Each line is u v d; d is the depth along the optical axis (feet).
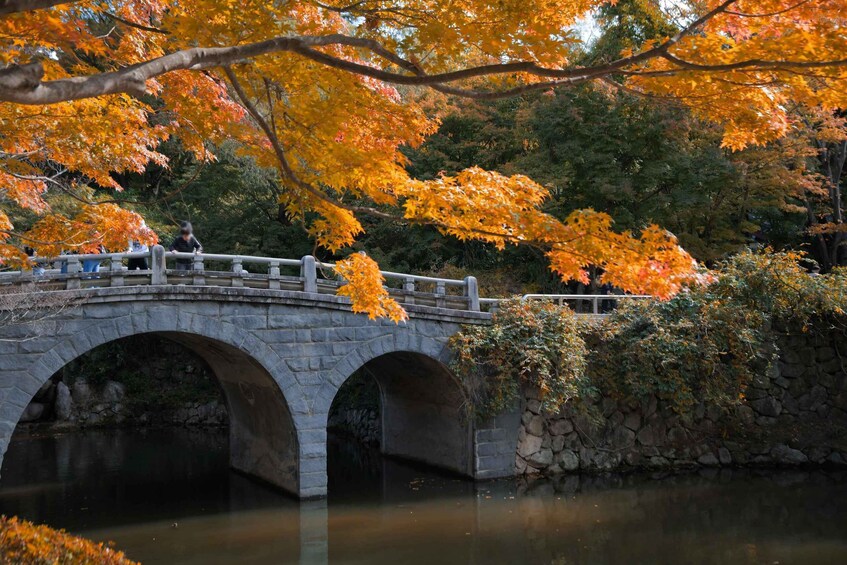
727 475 58.44
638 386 59.21
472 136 88.17
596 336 60.75
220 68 24.98
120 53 27.76
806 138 73.56
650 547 41.01
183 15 21.89
